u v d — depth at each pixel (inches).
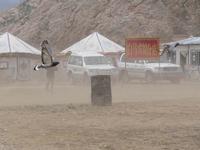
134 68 3115.2
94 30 6722.4
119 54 3959.2
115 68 3019.2
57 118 1301.7
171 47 4146.2
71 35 7017.7
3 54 3848.4
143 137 1002.7
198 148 894.4
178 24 6491.1
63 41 7086.6
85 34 6815.9
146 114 1350.9
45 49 1520.7
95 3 7076.8
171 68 3024.1
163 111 1408.7
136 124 1172.5
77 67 3110.2
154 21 6501.0
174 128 1104.8
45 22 7568.9
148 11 6628.9
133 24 6520.7
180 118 1264.8
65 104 1640.0
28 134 1059.3
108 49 4037.9
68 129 1116.5
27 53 3897.6
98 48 4057.6
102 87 1571.1
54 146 930.7
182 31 6427.2
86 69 3004.4
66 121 1243.8
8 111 1464.1
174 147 904.3
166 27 6437.0
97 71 2979.8
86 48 4062.5
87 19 6939.0
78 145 935.7
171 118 1266.0
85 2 7204.7
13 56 3863.2
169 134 1032.2
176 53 4109.3
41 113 1411.2
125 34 6456.7
